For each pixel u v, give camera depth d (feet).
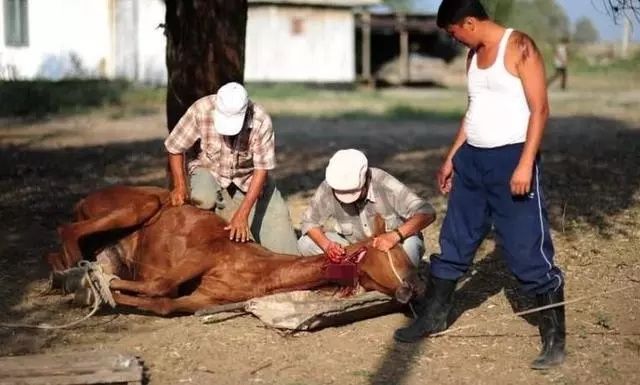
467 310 24.07
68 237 24.07
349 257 21.86
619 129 70.64
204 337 21.86
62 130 70.23
